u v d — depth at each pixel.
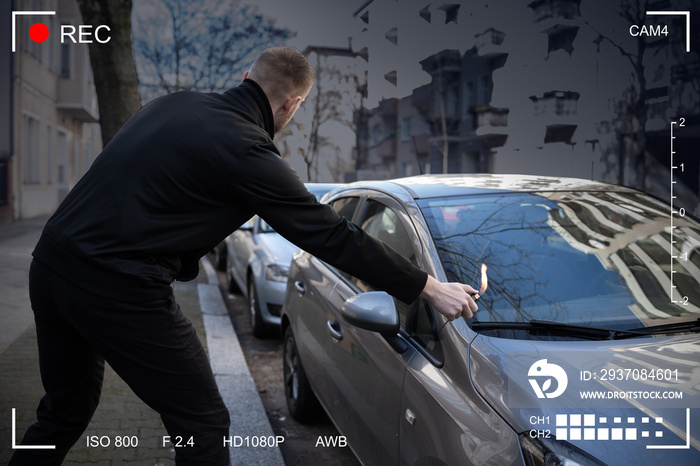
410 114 37.12
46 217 22.89
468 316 2.07
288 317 4.08
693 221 2.88
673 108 19.98
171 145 1.91
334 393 3.11
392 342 2.43
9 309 6.57
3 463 2.95
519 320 2.22
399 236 2.79
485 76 30.78
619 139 21.22
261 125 2.10
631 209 2.88
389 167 38.78
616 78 21.06
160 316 1.95
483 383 1.93
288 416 4.20
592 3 22.03
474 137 32.44
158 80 15.13
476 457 1.77
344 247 1.98
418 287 2.04
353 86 21.94
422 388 2.13
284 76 2.11
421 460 2.06
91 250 1.88
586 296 2.35
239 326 6.88
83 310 1.92
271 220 1.97
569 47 24.42
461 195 2.91
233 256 8.36
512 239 2.59
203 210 1.95
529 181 3.23
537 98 26.53
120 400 3.94
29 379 4.22
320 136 22.88
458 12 29.06
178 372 2.01
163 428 3.52
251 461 3.28
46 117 24.58
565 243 2.58
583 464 1.59
